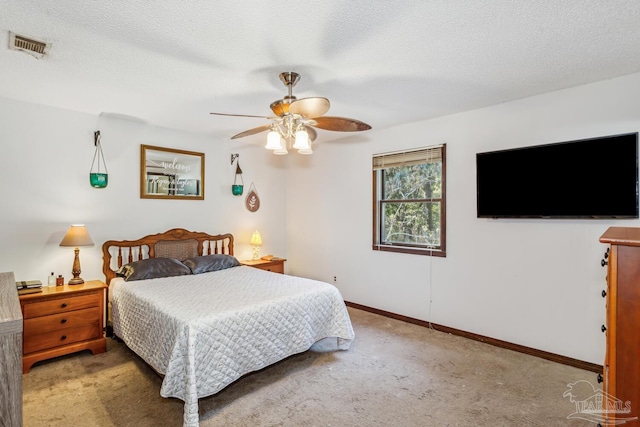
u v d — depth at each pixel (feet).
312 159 16.25
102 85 8.74
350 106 10.50
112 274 11.44
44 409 6.95
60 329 9.16
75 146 10.90
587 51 6.93
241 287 9.74
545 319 9.44
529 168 9.46
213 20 5.76
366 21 5.78
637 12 5.51
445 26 5.95
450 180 11.39
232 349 7.25
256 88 8.92
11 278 5.78
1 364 3.17
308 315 8.98
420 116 11.57
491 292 10.48
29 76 8.16
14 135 9.82
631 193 7.88
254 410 6.98
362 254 14.11
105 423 6.53
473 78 8.31
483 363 9.12
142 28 6.03
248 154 15.85
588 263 8.73
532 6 5.36
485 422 6.57
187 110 10.84
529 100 9.66
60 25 5.93
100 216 11.41
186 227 13.62
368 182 13.85
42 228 10.30
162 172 12.88
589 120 8.66
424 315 12.09
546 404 7.17
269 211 16.80
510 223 10.08
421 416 6.77
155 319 7.76
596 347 8.61
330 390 7.76
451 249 11.38
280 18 5.69
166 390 6.43
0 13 5.55
